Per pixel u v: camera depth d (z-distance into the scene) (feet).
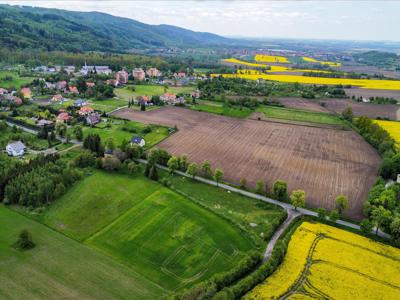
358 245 262.06
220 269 236.84
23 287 209.77
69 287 211.82
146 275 228.63
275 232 278.67
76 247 252.42
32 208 299.99
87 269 229.45
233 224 289.33
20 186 311.88
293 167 423.23
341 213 314.96
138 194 335.06
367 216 305.53
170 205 316.81
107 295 207.31
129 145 430.61
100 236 267.80
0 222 277.44
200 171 399.03
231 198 338.54
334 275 227.61
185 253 252.83
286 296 207.92
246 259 231.91
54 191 315.17
